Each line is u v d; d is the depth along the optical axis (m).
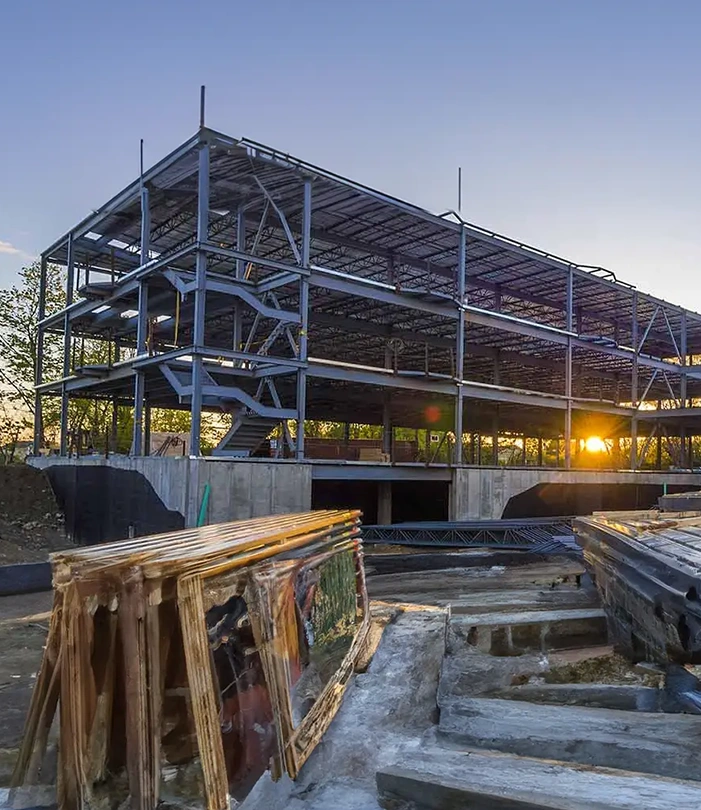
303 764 3.98
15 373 28.16
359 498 22.23
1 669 7.16
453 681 6.21
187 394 14.29
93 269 22.42
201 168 13.91
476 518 18.86
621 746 4.30
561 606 8.62
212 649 3.85
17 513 18.14
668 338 29.78
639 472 23.80
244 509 13.91
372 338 25.97
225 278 14.65
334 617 5.50
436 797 3.58
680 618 5.28
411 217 17.75
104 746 3.45
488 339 25.86
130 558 3.50
